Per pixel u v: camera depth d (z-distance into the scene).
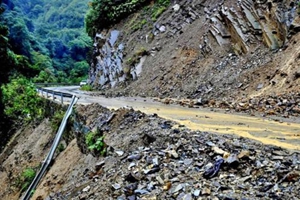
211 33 22.67
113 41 36.44
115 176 7.49
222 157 6.64
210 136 8.02
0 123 27.59
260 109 12.81
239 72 18.08
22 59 48.22
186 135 8.20
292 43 16.34
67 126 15.62
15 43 70.69
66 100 20.72
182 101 16.91
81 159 11.72
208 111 13.10
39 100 24.08
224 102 15.04
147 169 7.07
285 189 5.39
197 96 18.97
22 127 25.17
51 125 19.08
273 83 15.00
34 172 16.11
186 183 6.16
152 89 23.98
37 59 74.38
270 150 6.82
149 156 7.64
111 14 38.88
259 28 19.20
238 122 10.42
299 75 13.88
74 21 134.62
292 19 17.14
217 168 6.31
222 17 22.56
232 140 7.66
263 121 10.55
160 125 9.43
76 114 14.54
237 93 16.45
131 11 37.66
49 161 14.14
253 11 20.09
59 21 138.50
